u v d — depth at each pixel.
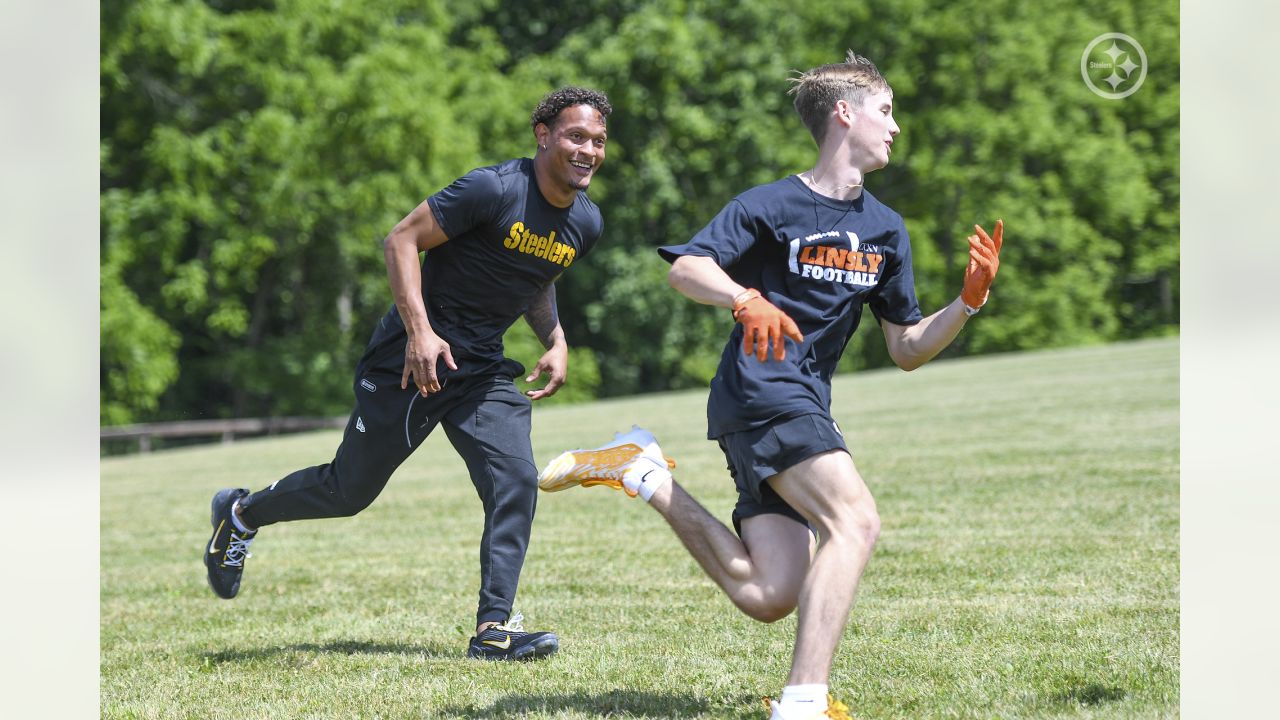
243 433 38.59
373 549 9.97
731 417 4.53
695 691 5.17
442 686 5.38
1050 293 46.50
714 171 45.91
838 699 4.94
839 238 4.61
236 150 35.72
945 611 6.52
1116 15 47.16
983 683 5.08
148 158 35.62
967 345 47.50
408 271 5.73
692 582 7.75
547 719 4.77
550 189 5.96
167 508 14.16
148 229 34.84
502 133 41.28
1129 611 6.31
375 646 6.37
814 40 47.41
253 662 6.05
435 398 6.06
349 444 6.13
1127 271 49.88
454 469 16.62
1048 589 6.95
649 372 46.75
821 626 4.24
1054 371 26.27
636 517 11.02
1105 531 8.74
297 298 42.06
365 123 36.06
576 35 44.31
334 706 5.12
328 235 39.59
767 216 4.56
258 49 36.12
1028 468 12.49
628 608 7.03
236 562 6.50
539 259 6.03
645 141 44.91
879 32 46.56
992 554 8.09
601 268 44.75
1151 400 18.61
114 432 29.38
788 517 4.60
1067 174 47.31
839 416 20.16
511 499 6.09
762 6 46.19
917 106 47.78
